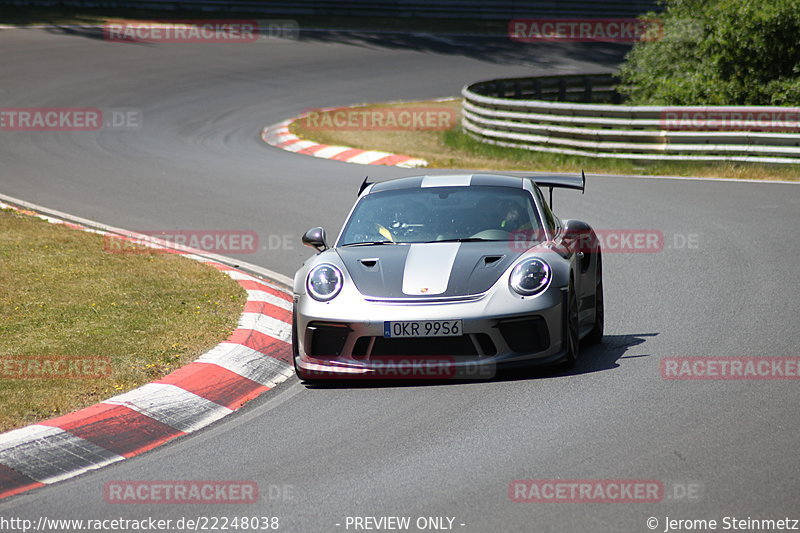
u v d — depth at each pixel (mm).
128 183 58281
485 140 78500
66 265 36031
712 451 16781
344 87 112875
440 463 17000
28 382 22219
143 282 33656
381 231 25703
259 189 56094
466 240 24844
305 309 22891
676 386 20922
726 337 25094
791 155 58969
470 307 21859
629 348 24812
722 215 44906
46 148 71688
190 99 99250
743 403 19422
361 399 21547
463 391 21562
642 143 65188
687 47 84375
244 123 87938
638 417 18938
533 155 70438
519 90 104250
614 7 163500
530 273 22531
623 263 36281
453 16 165125
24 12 142375
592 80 110875
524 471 16344
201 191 55719
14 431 18906
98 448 18859
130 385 22125
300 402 21750
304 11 158000
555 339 22344
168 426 20344
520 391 21250
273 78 115000
